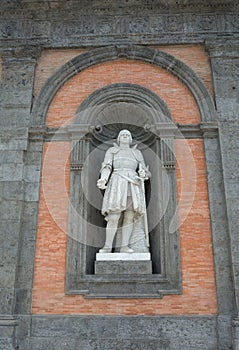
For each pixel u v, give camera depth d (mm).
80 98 10797
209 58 10906
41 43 11203
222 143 9891
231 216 9172
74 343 8484
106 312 8727
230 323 8438
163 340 8430
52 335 8570
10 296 8766
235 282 8609
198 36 11125
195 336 8438
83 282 8977
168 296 8805
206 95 10500
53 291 8945
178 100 10641
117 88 10742
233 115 10188
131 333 8516
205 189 9688
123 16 11461
